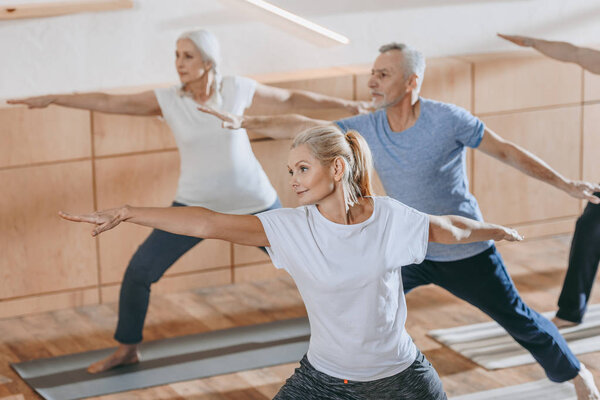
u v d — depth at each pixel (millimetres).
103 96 4426
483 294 3719
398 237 2678
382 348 2672
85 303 5480
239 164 4492
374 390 2697
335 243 2619
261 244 2664
